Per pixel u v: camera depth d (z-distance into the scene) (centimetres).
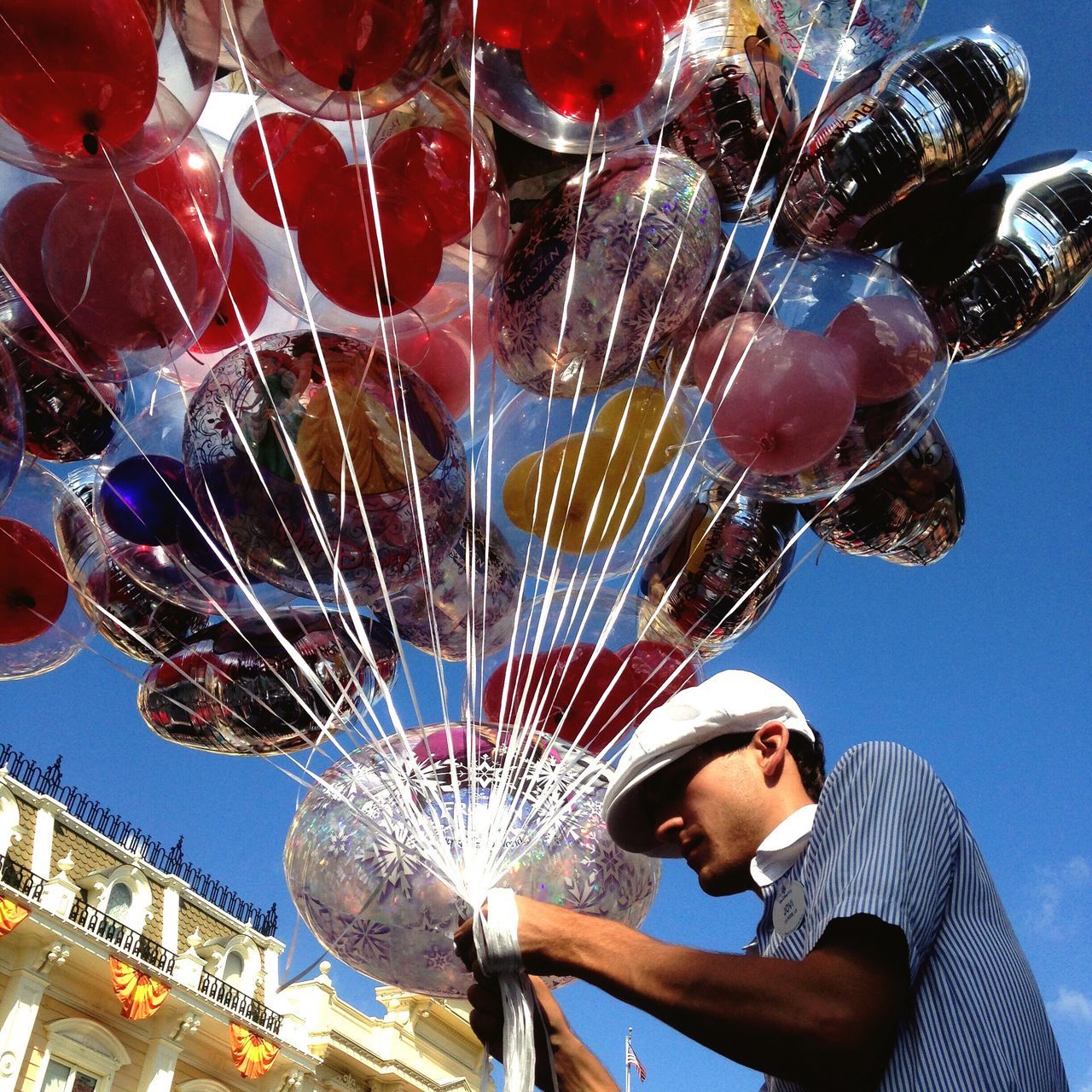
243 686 263
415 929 194
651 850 161
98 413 255
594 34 214
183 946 1375
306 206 222
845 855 128
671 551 283
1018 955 127
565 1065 154
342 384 216
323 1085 1467
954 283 255
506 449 265
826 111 254
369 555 217
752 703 153
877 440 252
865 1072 118
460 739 207
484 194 235
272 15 199
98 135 195
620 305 231
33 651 274
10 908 1134
